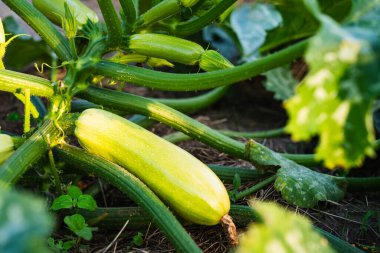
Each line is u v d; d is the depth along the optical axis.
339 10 1.00
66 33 0.84
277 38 1.16
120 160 0.79
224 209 0.77
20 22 1.28
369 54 0.53
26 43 1.13
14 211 0.47
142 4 1.01
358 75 0.53
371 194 0.96
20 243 0.46
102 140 0.79
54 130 0.81
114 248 0.82
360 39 0.54
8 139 0.81
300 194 0.85
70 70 0.86
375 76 0.53
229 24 1.23
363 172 1.05
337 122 0.55
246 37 1.27
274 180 0.89
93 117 0.80
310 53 0.54
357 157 0.56
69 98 0.83
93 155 0.81
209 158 1.06
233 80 0.78
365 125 0.55
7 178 0.74
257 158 0.87
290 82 1.25
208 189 0.76
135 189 0.76
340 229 0.86
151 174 0.77
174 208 0.78
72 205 0.78
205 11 0.90
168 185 0.77
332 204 0.90
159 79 0.82
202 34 1.22
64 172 0.90
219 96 1.12
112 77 0.84
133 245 0.83
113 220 0.85
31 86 0.82
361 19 0.57
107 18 0.82
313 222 0.86
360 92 0.53
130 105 0.85
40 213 0.47
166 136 1.05
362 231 0.85
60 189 0.83
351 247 0.76
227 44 1.40
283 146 1.16
